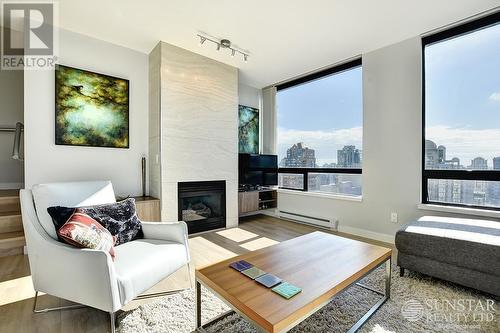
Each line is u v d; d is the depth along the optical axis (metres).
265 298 1.20
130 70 3.36
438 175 2.90
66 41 2.87
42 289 1.60
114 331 1.45
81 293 1.46
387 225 3.24
